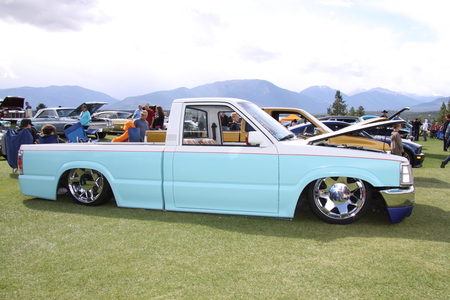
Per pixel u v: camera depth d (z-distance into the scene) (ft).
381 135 30.89
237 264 9.87
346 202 13.47
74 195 16.53
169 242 11.61
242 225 13.37
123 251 10.87
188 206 14.51
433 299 7.99
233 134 17.29
